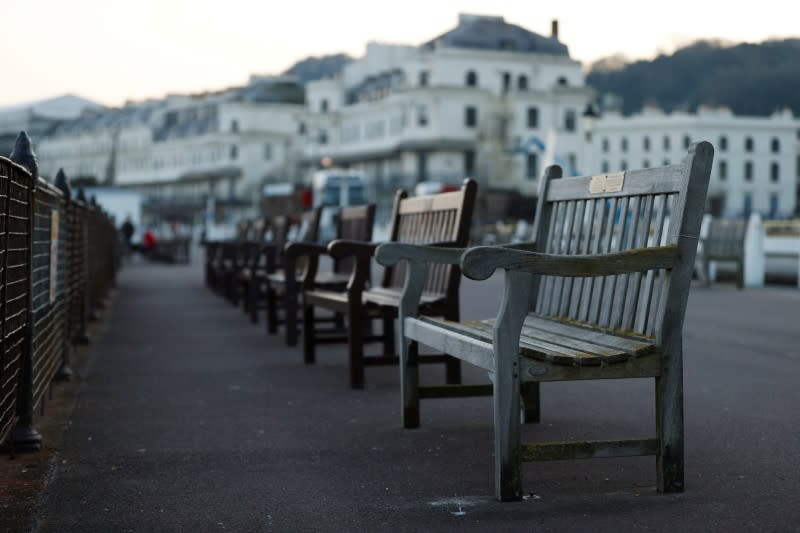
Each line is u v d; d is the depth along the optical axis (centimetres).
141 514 390
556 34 10762
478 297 1675
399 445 508
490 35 9919
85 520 383
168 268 3266
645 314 419
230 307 1545
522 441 514
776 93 13612
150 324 1255
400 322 552
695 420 568
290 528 369
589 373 392
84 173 18050
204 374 793
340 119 11606
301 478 444
